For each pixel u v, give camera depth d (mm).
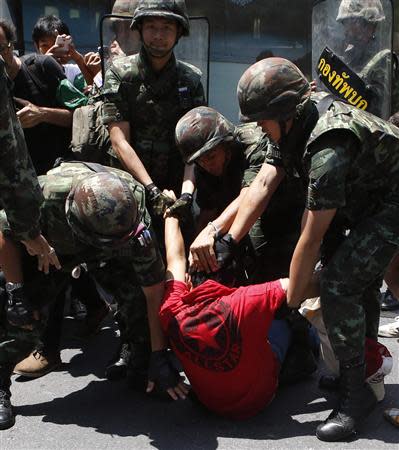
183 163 3193
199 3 4758
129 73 3031
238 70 4840
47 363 3082
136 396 2895
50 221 2518
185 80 3078
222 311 2504
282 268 3025
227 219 2787
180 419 2699
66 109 3318
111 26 3496
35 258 2621
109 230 2320
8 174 2289
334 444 2496
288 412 2736
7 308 2643
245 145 2943
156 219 3105
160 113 3074
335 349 2498
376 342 2660
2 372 2668
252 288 2527
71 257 2660
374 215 2449
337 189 2270
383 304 3865
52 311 3043
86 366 3207
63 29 3904
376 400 2590
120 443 2521
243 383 2576
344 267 2428
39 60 3268
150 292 2580
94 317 3506
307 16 4766
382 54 3318
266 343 2555
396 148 2359
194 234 3086
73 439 2549
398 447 2469
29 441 2537
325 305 2473
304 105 2303
